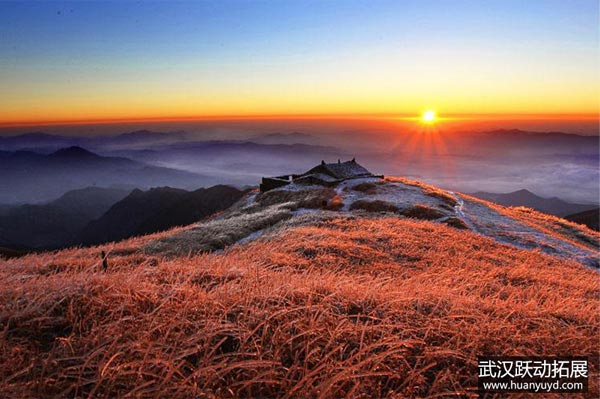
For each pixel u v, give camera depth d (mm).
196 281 9055
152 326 5102
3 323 5070
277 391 4160
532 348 6125
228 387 4047
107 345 4570
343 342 5297
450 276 15758
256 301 6496
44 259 16672
